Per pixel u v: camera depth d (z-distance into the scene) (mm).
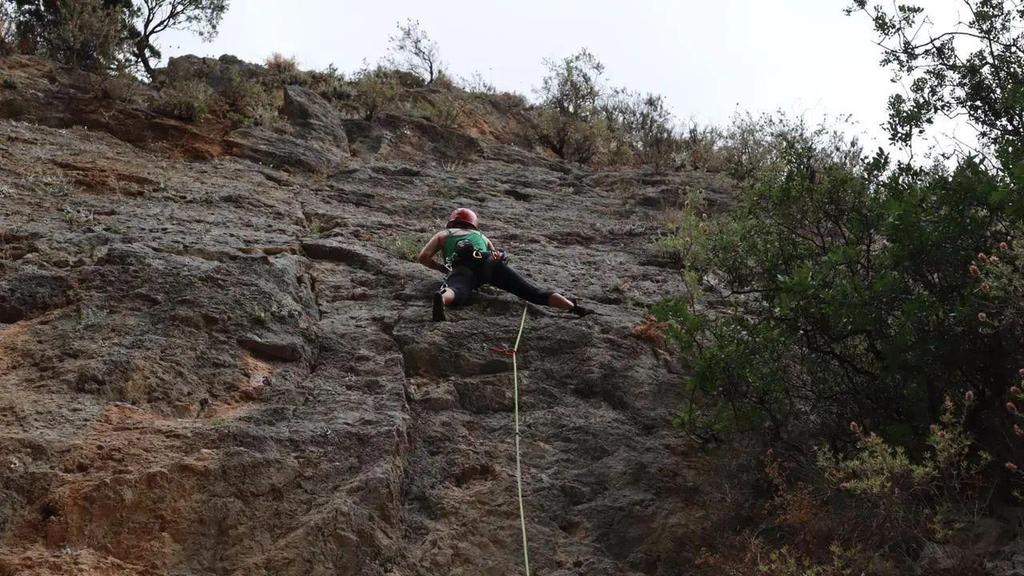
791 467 5418
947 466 4770
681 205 12422
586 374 6516
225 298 6441
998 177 5395
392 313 7000
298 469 4934
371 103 14562
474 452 5602
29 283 6273
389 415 5531
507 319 7102
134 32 17266
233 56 16078
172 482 4633
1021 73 6730
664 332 6027
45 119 11180
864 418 5504
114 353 5578
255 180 10562
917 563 4559
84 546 4293
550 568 4930
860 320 5352
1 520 4285
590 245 10227
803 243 6879
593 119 17781
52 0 15047
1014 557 4352
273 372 5945
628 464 5645
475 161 13969
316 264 7887
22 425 4828
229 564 4430
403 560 4758
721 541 5113
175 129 11617
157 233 7703
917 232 5344
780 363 5750
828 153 11203
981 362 5117
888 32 7094
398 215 10438
